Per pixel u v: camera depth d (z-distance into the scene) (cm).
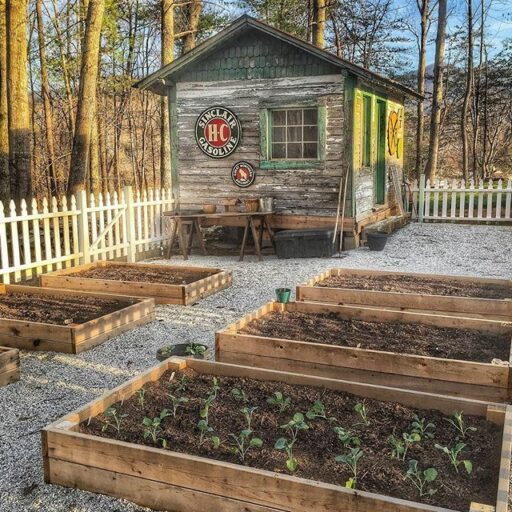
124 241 1113
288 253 1138
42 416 464
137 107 3197
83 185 1306
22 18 1171
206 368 468
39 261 928
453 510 272
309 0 2614
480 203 1531
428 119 3416
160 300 804
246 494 302
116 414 394
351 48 3328
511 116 3256
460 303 650
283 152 1230
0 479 369
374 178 1370
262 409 404
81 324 616
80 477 347
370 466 329
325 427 376
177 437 365
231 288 899
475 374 452
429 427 368
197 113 1275
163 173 2122
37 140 2795
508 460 310
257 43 1206
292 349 513
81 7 2084
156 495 325
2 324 632
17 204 1211
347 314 630
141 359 591
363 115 1261
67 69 2236
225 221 1242
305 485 288
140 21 2598
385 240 1167
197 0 1947
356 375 493
